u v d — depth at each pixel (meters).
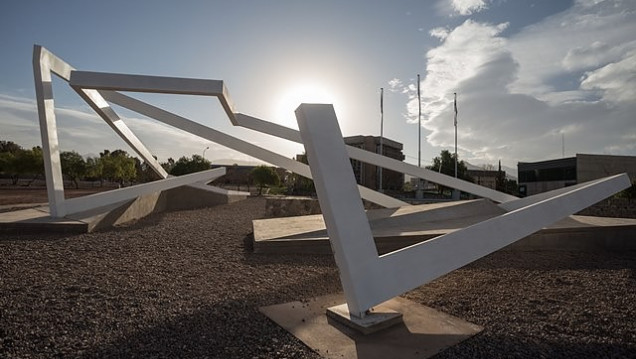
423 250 3.89
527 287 5.22
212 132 12.62
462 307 4.40
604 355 3.19
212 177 15.67
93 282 5.25
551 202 4.69
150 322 3.86
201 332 3.62
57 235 9.02
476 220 9.59
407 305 4.41
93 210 11.34
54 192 10.09
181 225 11.77
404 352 3.18
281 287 5.16
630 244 7.93
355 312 3.71
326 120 4.00
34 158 38.56
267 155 12.57
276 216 14.63
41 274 5.57
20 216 10.34
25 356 3.10
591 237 7.88
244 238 9.28
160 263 6.48
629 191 22.44
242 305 4.42
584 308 4.37
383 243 7.29
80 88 10.14
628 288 5.18
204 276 5.70
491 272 6.02
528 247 7.70
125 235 9.34
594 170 40.69
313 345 3.31
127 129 14.25
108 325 3.77
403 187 57.25
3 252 6.93
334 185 3.81
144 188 12.41
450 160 47.88
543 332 3.67
